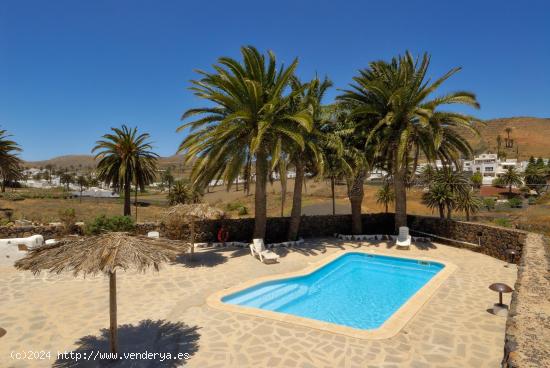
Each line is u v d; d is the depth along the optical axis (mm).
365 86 18734
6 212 36094
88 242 6254
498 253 15742
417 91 18750
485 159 104812
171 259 6387
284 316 9086
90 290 11141
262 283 12328
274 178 21828
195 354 7078
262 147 17484
